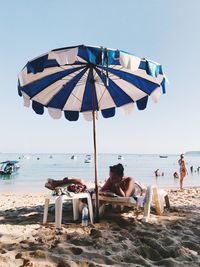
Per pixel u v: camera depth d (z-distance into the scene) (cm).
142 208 641
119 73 599
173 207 750
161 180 2972
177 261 356
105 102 711
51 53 432
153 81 580
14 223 564
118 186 590
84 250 379
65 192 541
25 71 474
